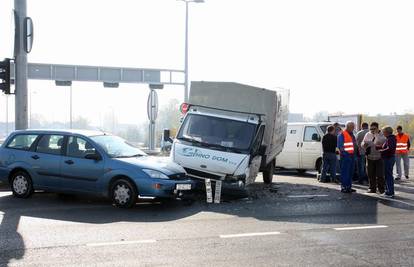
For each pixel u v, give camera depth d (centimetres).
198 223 855
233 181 1091
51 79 3522
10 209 963
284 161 1881
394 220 919
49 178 1066
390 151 1245
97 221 859
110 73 3594
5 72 1348
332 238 754
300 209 1025
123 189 999
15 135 1124
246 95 1209
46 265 584
